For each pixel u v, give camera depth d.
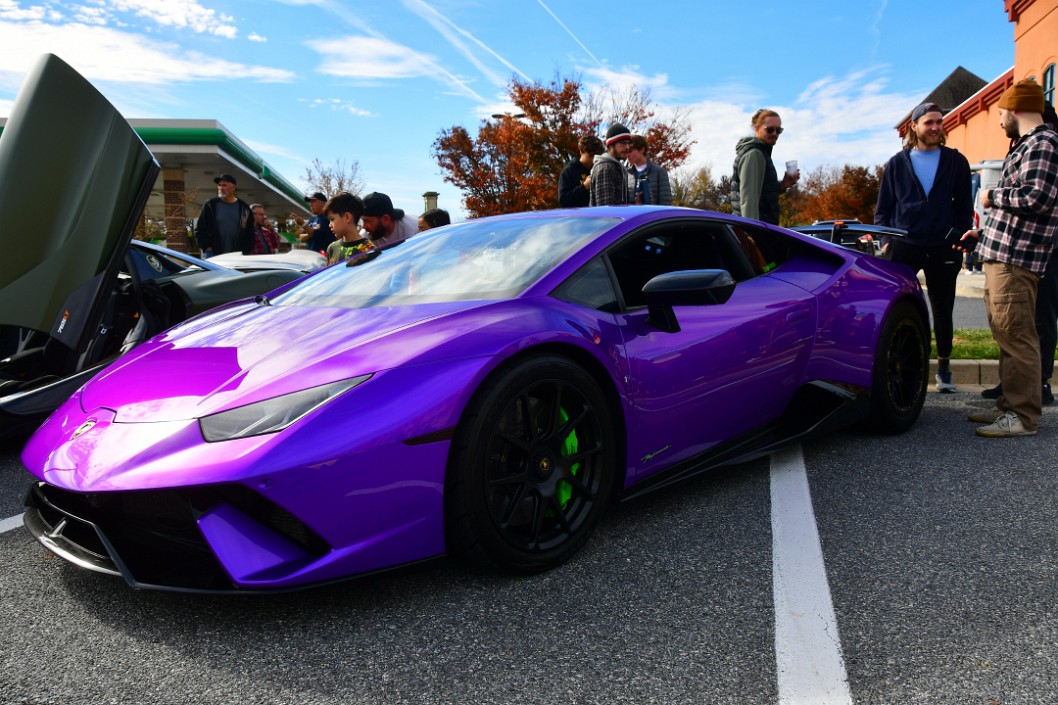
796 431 2.97
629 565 2.12
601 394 2.19
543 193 21.78
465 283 2.41
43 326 3.33
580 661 1.64
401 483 1.80
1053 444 3.19
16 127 3.33
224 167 20.28
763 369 2.75
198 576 1.78
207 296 4.47
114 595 2.00
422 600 1.93
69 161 3.43
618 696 1.50
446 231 3.02
